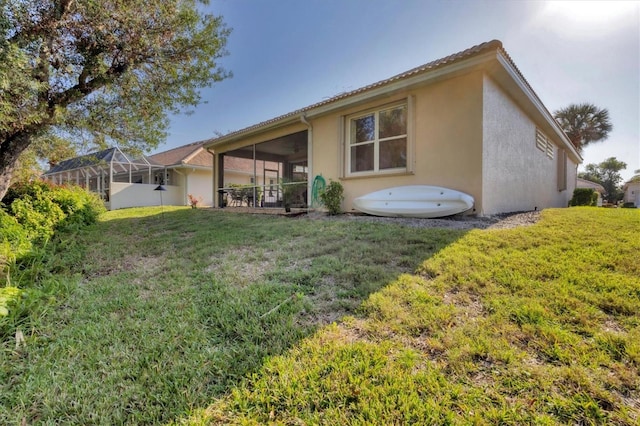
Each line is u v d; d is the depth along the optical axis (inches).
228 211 426.6
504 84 256.4
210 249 187.5
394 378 66.5
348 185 311.1
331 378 67.8
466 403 59.2
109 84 232.2
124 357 81.4
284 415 59.7
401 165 275.0
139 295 123.6
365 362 72.1
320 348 78.9
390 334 84.0
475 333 80.8
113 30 212.7
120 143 281.4
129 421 60.9
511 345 75.6
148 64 246.7
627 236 159.0
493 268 122.3
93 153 355.3
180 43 246.1
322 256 154.3
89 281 144.6
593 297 95.2
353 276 125.6
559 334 77.9
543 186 409.4
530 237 162.4
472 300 99.9
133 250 199.8
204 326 95.4
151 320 100.6
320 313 98.8
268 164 606.2
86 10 193.0
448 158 242.4
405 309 96.1
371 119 297.1
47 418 62.5
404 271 128.2
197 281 135.7
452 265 128.0
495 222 213.2
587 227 184.4
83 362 79.9
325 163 331.6
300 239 194.9
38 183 284.5
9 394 68.8
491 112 241.0
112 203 644.7
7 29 156.9
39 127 218.7
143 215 414.3
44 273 148.9
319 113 323.3
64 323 101.8
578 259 127.1
